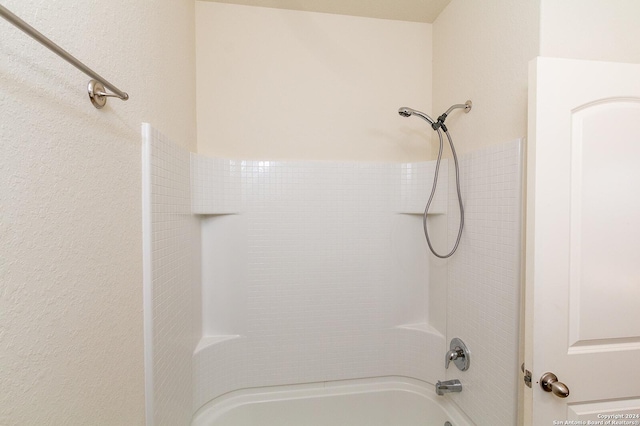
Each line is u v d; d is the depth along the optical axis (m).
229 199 1.46
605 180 0.82
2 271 0.40
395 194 1.61
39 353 0.46
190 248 1.27
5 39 0.41
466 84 1.31
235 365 1.48
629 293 0.84
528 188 0.83
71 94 0.55
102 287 0.64
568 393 0.77
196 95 1.45
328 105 1.57
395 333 1.61
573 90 0.81
